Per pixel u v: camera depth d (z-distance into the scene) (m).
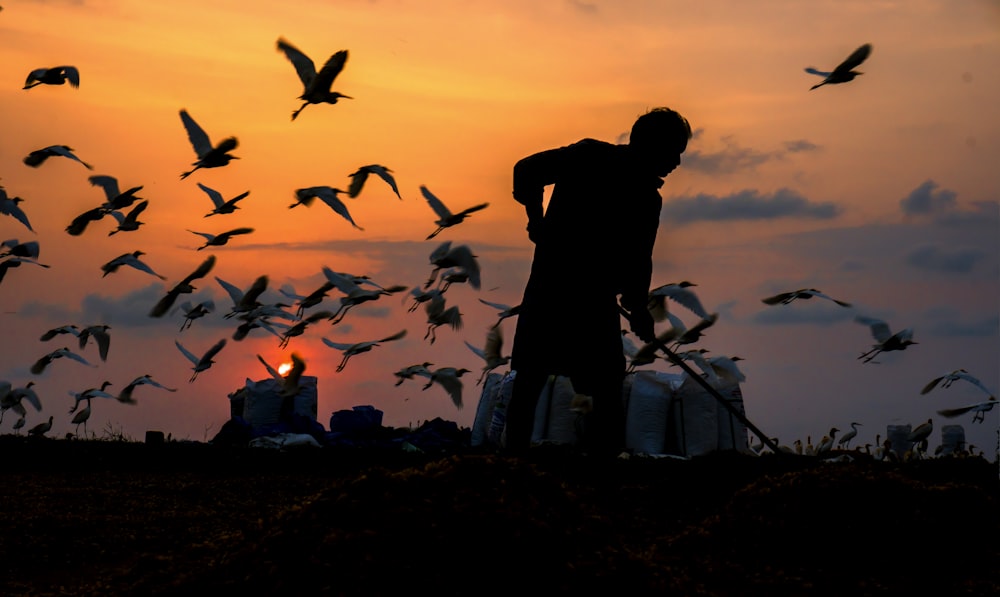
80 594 5.34
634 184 6.66
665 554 6.32
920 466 9.28
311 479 9.38
